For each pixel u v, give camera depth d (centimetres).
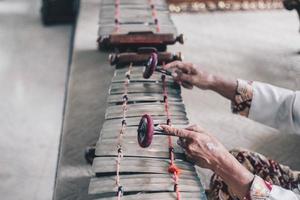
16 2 638
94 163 155
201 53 360
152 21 277
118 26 269
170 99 196
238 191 135
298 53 367
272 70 338
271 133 265
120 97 198
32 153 338
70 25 559
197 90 305
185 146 144
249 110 176
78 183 215
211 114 280
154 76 213
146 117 150
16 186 306
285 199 131
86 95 290
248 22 430
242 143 255
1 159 330
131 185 146
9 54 486
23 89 421
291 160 245
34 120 377
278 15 449
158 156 159
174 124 177
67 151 239
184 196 142
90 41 364
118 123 179
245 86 178
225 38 392
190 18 434
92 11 427
